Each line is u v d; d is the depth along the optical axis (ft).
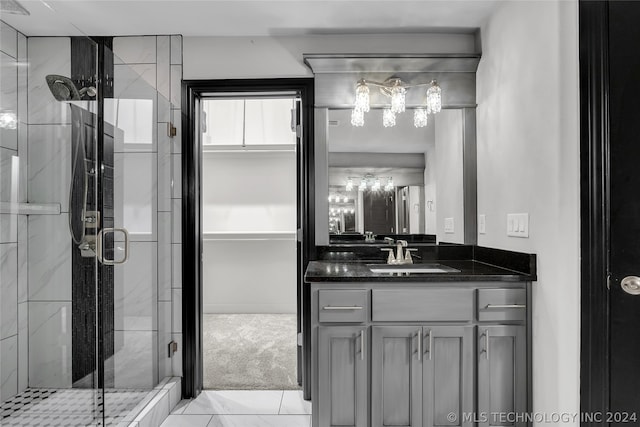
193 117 7.65
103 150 5.52
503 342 5.56
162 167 7.25
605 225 4.52
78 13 6.75
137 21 7.03
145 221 6.66
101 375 5.41
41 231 5.40
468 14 6.86
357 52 7.60
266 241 13.01
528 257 5.47
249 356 9.25
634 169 4.36
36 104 5.46
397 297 5.59
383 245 7.77
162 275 7.25
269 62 7.61
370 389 5.63
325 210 7.67
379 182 7.82
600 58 4.55
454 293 5.57
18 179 5.42
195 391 7.39
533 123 5.43
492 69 6.82
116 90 5.86
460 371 5.59
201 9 6.64
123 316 6.03
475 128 7.61
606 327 4.52
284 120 12.98
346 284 5.66
